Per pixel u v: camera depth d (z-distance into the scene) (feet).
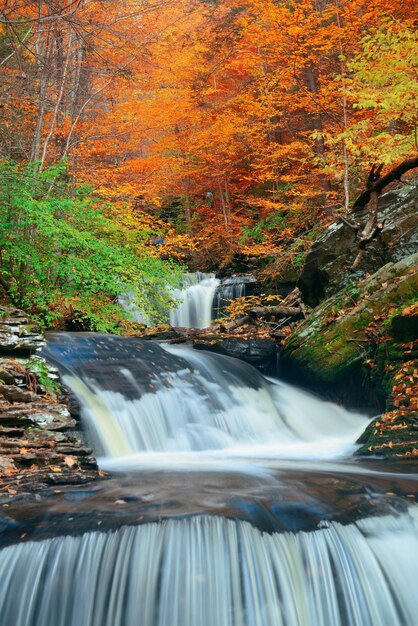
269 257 63.93
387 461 22.09
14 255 30.78
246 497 15.33
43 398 21.99
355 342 31.27
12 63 38.78
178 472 19.02
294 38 49.42
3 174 30.12
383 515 14.78
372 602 13.17
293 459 22.82
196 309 63.10
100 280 33.68
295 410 30.99
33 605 12.45
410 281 30.89
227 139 64.90
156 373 28.32
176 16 59.16
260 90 59.62
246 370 33.35
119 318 39.83
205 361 32.35
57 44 40.19
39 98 39.32
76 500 15.29
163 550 12.84
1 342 22.93
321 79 51.70
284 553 13.08
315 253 39.96
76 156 49.08
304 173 60.23
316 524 13.94
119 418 24.31
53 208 31.76
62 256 33.24
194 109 66.13
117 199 52.29
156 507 14.49
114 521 13.55
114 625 12.23
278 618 12.50
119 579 12.49
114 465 20.75
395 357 28.58
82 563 12.67
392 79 32.50
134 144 59.36
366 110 49.70
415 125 34.14
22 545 12.93
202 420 26.86
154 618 12.26
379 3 47.88
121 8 43.19
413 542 14.40
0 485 16.02
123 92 57.77
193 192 77.25
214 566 12.69
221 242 72.90
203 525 13.35
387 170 47.24
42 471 17.30
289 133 67.67
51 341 28.19
